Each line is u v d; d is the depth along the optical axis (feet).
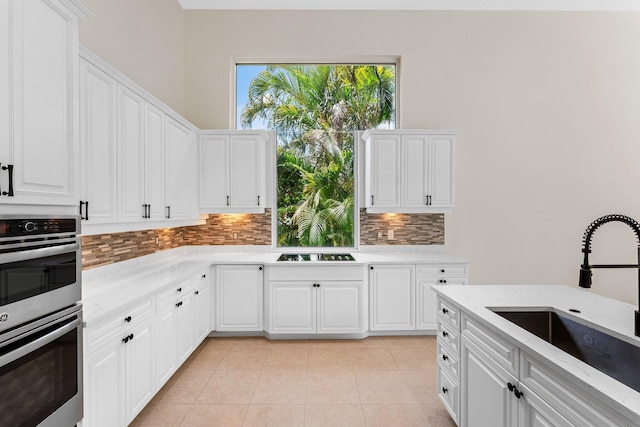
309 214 13.88
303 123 13.97
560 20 13.55
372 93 13.99
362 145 13.66
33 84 4.15
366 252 13.48
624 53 13.60
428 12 13.47
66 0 4.65
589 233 4.98
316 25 13.48
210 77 13.51
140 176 8.33
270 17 13.50
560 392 3.77
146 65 10.69
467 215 13.55
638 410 2.83
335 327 11.44
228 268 11.50
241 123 13.97
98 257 8.39
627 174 13.65
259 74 14.02
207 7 13.35
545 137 13.60
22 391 3.90
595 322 5.06
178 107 13.02
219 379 8.86
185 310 9.21
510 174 13.57
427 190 12.32
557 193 13.62
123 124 7.55
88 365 5.32
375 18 13.46
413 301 11.67
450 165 12.35
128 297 6.70
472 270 13.57
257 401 7.86
